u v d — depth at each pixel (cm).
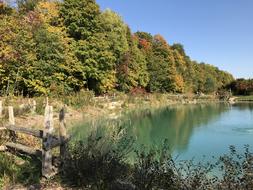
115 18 5162
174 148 1525
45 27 3127
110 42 4356
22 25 2766
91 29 3762
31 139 955
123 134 834
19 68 2681
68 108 2570
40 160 783
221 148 1562
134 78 5472
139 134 1781
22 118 1705
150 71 6500
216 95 8812
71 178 682
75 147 751
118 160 698
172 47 10150
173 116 3325
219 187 618
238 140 1827
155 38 7450
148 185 613
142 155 690
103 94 4191
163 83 6988
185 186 638
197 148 1553
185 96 7169
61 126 726
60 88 2975
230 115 3562
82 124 1847
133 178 646
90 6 3725
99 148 711
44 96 2766
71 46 3528
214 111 4188
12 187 653
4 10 2823
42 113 2003
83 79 3734
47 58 2984
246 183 586
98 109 2991
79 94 3052
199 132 2134
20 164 769
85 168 675
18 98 2358
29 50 2794
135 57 5734
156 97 5759
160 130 2144
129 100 4338
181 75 8250
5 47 2494
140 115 3175
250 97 8856
